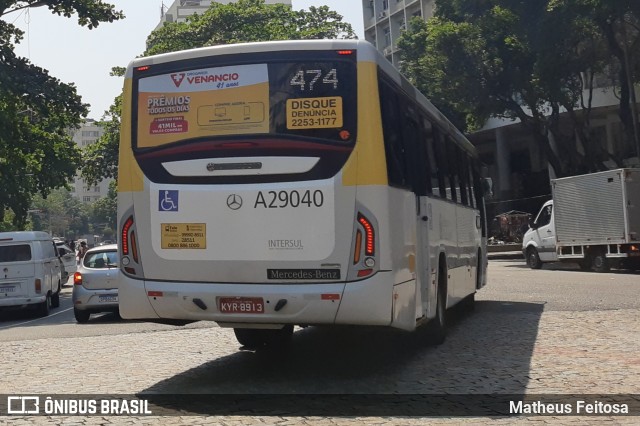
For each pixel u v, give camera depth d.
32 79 27.23
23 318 17.98
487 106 34.25
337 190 6.54
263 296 6.60
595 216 23.23
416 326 7.58
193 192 6.84
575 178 24.09
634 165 41.84
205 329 11.66
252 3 45.25
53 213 135.75
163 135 7.02
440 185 9.45
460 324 11.24
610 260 23.00
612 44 29.89
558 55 29.95
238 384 7.06
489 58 32.66
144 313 7.02
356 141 6.58
